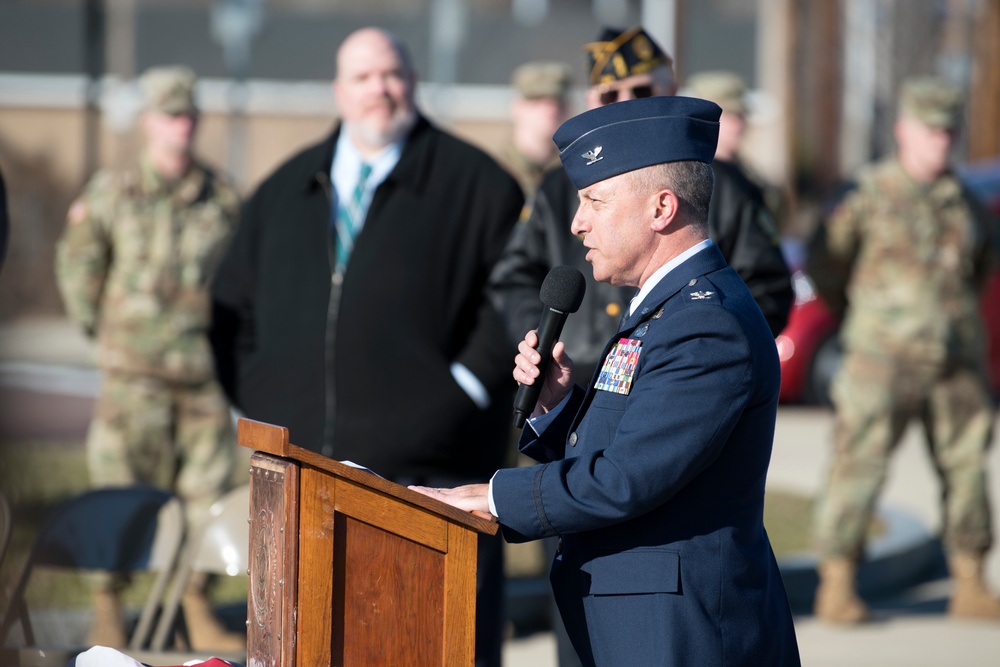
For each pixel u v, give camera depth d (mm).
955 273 19000
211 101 62750
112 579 15430
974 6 57438
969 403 18969
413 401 13062
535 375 9031
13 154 56094
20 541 15500
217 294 14164
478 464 13469
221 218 18359
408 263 13195
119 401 17719
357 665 7984
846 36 60969
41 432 30234
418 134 13672
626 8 73250
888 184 19141
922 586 21172
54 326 52281
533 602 18344
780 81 62625
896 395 18672
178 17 66562
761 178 21375
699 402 8016
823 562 18875
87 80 56594
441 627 8195
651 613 8266
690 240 8469
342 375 13117
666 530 8344
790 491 26016
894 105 60312
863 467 18750
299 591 7805
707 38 69562
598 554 8516
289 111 63156
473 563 8234
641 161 8281
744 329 8180
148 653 12141
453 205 13391
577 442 8758
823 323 33375
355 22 69625
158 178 18125
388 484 7973
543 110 21438
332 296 13273
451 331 13312
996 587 20297
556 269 9109
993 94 55625
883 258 18969
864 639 18141
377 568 8023
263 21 67625
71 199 56031
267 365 13469
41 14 62906
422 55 68812
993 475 27375
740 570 8391
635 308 8633
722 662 8250
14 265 53719
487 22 70938
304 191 13695
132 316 17719
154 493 13578
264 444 7824
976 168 35688
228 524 13391
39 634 15281
